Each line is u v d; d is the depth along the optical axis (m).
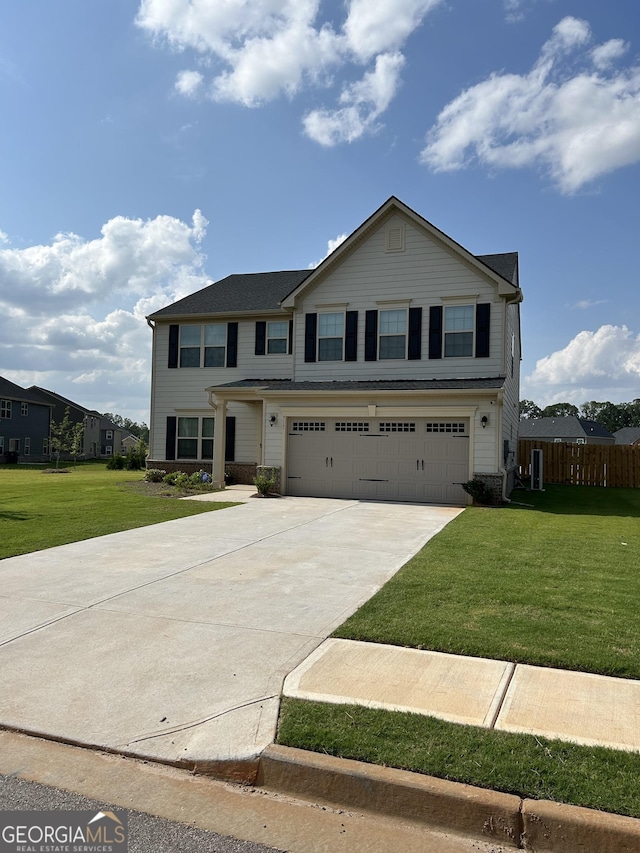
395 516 13.30
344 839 3.06
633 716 3.96
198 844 3.00
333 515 13.39
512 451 21.08
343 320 18.80
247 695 4.32
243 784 3.52
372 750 3.55
